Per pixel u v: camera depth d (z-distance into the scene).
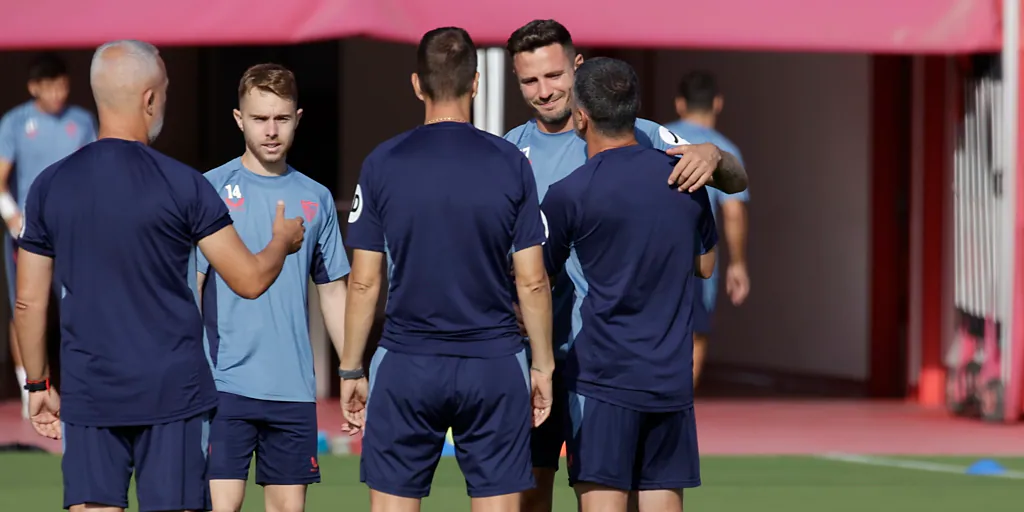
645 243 15.63
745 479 26.98
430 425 15.45
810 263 44.22
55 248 14.53
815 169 43.97
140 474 14.58
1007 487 26.14
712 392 42.16
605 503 16.06
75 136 32.53
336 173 45.88
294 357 18.30
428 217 15.03
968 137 35.59
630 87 15.88
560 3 29.77
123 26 28.47
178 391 14.49
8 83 46.31
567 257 16.06
